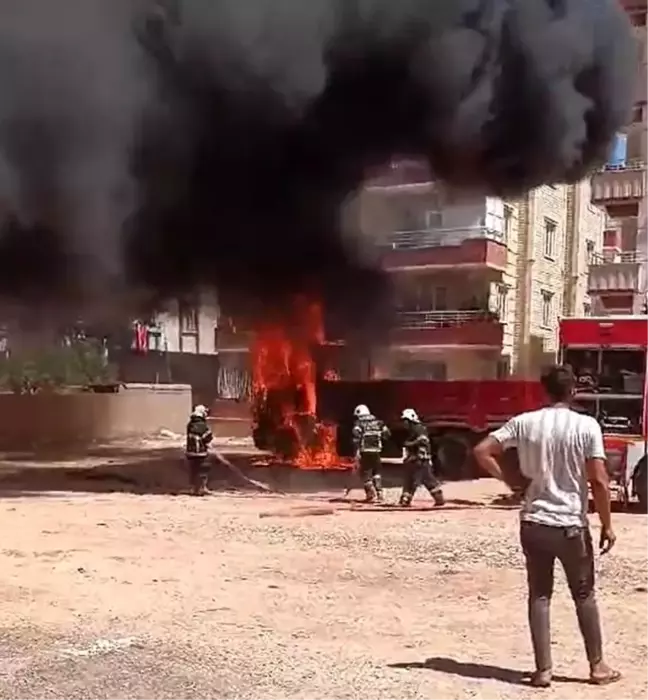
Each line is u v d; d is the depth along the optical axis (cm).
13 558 1006
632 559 993
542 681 546
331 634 689
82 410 2986
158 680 555
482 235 3162
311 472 1986
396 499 1559
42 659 605
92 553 1037
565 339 1483
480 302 3228
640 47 2945
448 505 1470
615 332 1452
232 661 600
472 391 1855
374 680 558
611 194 2972
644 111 2941
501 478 541
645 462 1423
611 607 780
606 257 3102
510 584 879
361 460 1518
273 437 2247
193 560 996
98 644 646
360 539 1120
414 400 1914
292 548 1069
